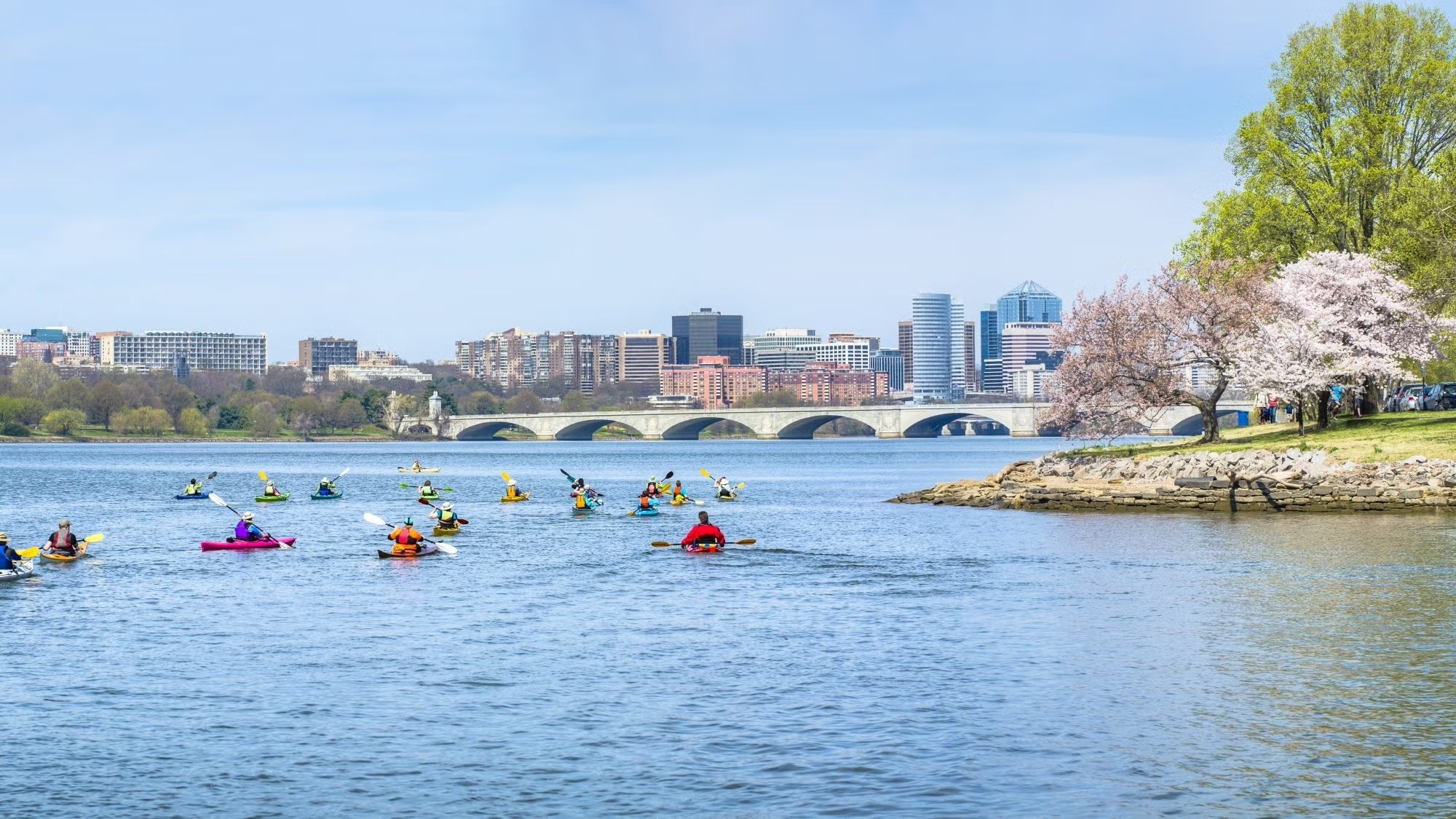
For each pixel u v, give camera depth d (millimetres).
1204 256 111562
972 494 97312
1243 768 25859
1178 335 95625
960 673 34406
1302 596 46344
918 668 35031
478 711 31016
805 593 49750
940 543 67812
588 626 42625
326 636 41062
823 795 24750
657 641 39688
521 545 70188
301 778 26172
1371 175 101125
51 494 130250
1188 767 25953
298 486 146125
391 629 42375
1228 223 109000
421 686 33719
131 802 24828
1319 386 90875
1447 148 103500
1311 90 106438
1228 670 34188
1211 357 96562
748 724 29562
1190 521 75750
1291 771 25625
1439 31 104938
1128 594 47656
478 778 26062
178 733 29328
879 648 38031
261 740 28703
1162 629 40312
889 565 58375
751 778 25812
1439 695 31125
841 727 29188
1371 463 79000
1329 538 63594
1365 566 53562
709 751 27594
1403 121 104438
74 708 31578
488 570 58438
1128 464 92188
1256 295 96125
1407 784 24797
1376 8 104750
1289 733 28125
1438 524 68438
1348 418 100250
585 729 29312
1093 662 35406
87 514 99875
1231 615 42562
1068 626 41156
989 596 48156
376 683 34125
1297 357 92312
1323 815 23328
